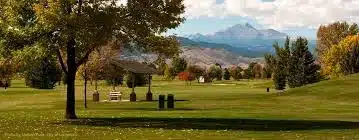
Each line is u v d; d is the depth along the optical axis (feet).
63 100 268.00
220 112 174.09
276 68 418.31
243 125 126.00
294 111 181.68
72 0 119.85
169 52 145.69
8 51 131.54
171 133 107.45
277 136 102.17
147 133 107.65
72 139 97.09
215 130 114.11
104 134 105.91
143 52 146.61
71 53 144.36
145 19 135.44
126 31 135.03
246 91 376.27
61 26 121.39
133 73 262.06
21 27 130.31
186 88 450.30
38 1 129.39
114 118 148.97
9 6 128.57
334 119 146.10
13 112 183.21
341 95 256.52
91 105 228.84
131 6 134.51
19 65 149.48
